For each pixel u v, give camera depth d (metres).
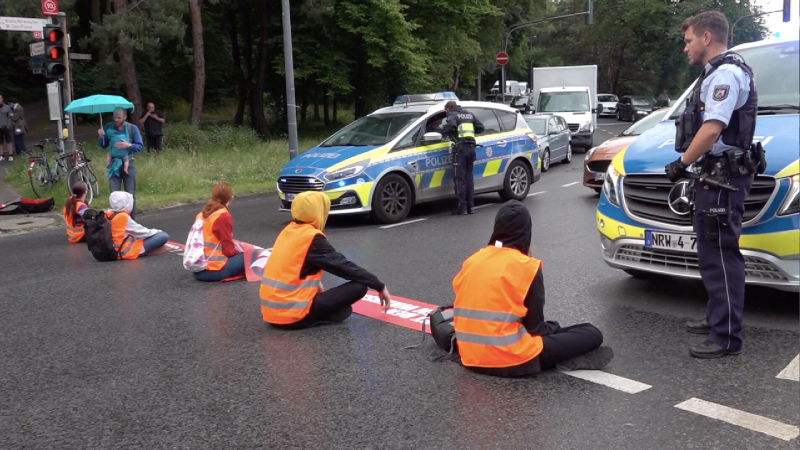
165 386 4.64
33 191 14.97
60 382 4.79
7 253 9.71
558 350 4.50
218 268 7.48
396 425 3.92
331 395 4.38
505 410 4.05
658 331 5.36
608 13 53.00
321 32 27.58
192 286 7.37
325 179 10.41
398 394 4.34
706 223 4.62
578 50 66.38
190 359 5.13
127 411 4.27
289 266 5.65
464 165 11.38
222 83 40.66
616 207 5.90
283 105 33.81
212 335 5.68
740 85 4.41
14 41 25.84
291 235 5.70
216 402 4.35
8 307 6.79
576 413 3.98
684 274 5.42
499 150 12.45
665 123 6.47
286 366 4.91
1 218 12.71
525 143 12.96
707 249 4.71
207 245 7.46
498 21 36.28
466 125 11.34
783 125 5.49
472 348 4.54
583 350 4.59
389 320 5.89
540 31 68.31
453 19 29.23
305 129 33.06
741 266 4.70
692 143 4.48
